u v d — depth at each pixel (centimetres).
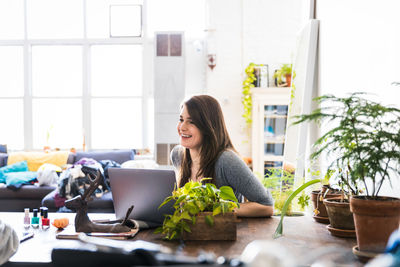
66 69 761
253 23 711
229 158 215
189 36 739
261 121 668
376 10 226
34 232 197
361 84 252
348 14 279
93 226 184
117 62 759
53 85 761
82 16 755
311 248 157
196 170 232
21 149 767
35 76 762
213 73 715
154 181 190
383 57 216
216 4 714
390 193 203
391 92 204
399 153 141
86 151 709
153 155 746
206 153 218
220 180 215
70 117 763
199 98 222
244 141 708
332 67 319
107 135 761
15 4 757
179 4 741
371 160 141
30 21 758
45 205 509
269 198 221
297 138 360
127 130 761
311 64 362
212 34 712
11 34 760
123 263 110
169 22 745
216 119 221
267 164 669
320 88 357
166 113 696
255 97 667
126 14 747
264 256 81
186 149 235
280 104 665
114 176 196
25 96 755
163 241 172
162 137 696
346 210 175
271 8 710
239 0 712
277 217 223
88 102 756
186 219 171
